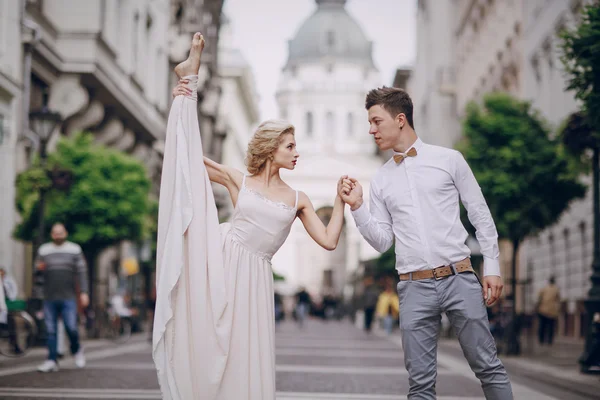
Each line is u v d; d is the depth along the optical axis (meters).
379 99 5.87
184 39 47.50
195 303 5.34
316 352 20.02
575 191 19.39
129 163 25.11
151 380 11.52
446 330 30.88
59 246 13.10
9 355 15.40
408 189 5.80
